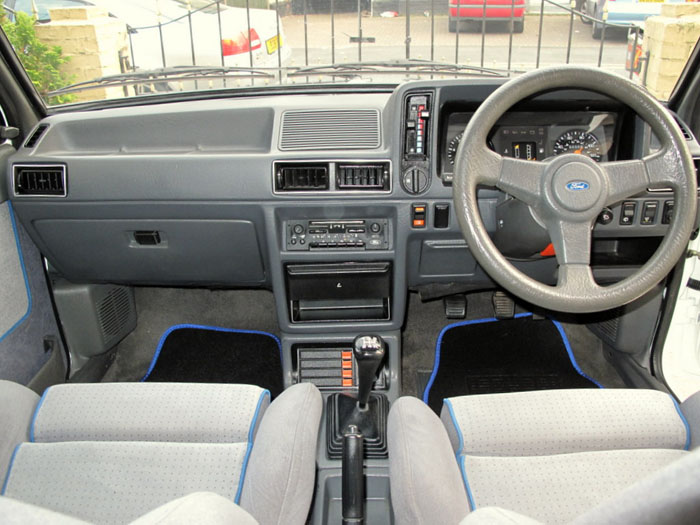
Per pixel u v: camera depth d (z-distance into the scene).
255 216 1.89
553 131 1.79
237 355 2.55
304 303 2.11
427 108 1.74
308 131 1.86
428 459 1.19
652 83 2.02
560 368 2.44
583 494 1.23
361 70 2.08
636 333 2.21
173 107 2.00
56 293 2.22
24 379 2.00
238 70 2.09
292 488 1.15
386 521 1.74
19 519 0.59
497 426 1.36
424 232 1.88
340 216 1.89
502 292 2.56
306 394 1.41
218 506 0.76
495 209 1.70
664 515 0.58
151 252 2.02
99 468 1.31
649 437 1.34
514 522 0.74
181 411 1.42
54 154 1.91
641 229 1.81
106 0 2.24
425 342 2.59
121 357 2.56
